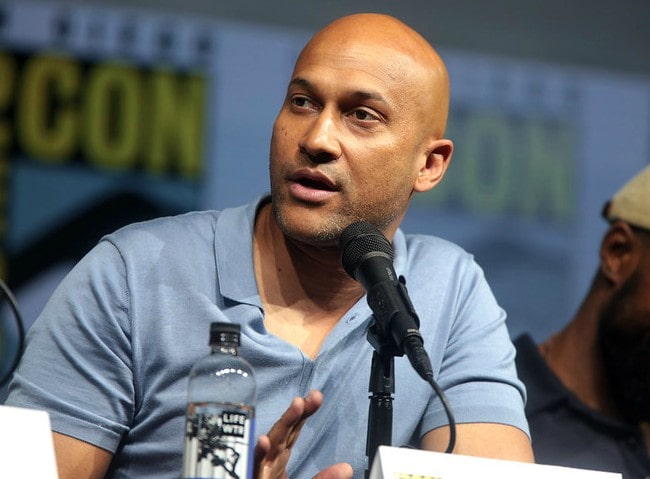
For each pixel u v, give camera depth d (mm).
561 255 8719
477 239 8617
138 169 8336
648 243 7996
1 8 8281
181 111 8430
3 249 8094
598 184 8930
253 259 5227
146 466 4953
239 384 3996
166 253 5148
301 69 5043
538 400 7684
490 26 9141
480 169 8719
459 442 5098
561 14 9258
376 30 5113
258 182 8500
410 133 5047
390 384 4223
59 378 4891
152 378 4980
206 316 5020
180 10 8547
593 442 7555
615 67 9266
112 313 4977
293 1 8766
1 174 8148
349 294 5203
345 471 4082
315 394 3996
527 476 3811
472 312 5508
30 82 8266
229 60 8562
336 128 4898
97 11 8406
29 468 3461
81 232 8234
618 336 7848
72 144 8281
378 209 5000
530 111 8938
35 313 8086
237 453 3676
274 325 5145
